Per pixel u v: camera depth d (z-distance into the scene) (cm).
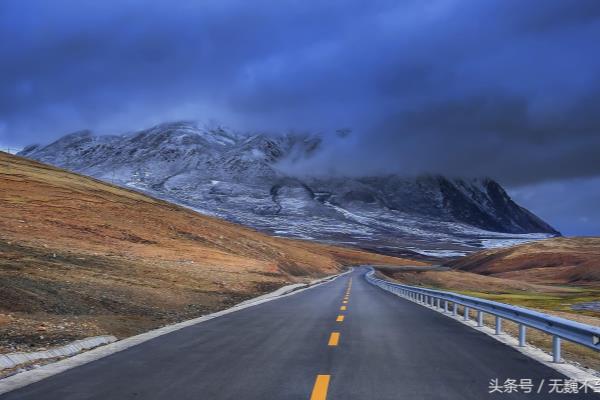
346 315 1944
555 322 1008
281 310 2162
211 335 1383
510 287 12194
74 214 6100
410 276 12888
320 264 10362
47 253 3331
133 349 1159
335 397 741
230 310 2164
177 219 7712
